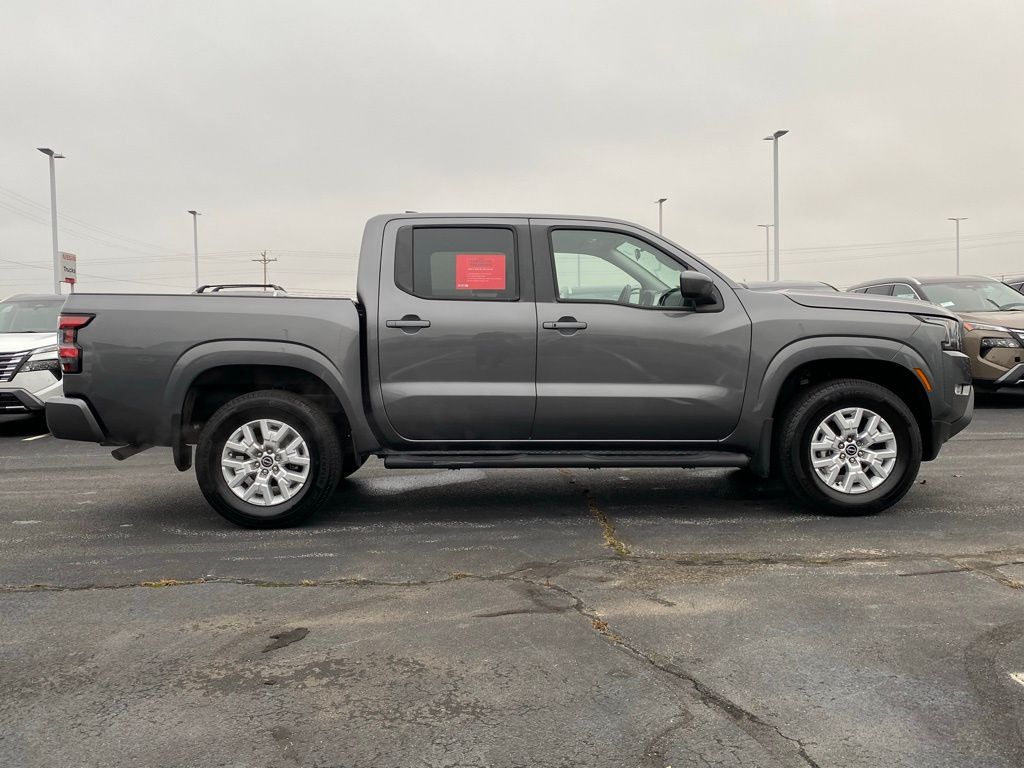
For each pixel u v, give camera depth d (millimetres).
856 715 2625
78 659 3133
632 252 5223
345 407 5004
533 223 5176
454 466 5090
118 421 4980
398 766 2371
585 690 2816
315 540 4809
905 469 5102
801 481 5121
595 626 3385
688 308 5086
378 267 5113
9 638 3346
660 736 2512
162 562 4391
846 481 5137
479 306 5039
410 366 5000
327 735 2545
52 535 4992
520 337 5004
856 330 5070
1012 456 7258
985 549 4430
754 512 5344
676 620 3441
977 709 2656
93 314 4953
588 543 4648
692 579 3977
